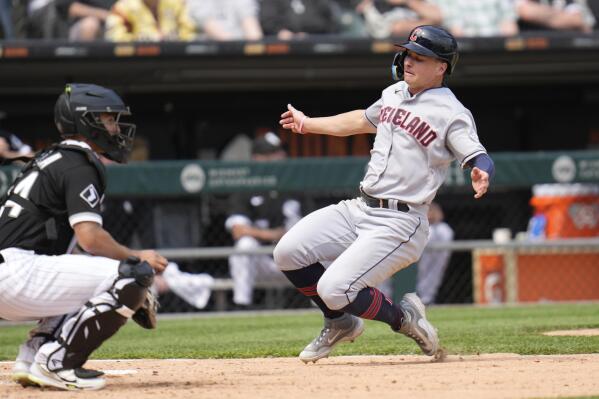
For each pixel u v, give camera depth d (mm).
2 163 15922
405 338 25281
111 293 14531
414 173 17562
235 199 39812
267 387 15219
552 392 14203
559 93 50656
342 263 17453
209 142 50344
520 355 20016
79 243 14992
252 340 26016
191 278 38719
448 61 17609
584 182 37812
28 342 15406
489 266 40000
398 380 15789
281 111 50312
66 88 15430
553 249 40594
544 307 37094
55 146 15133
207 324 33031
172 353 22328
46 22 41781
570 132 51281
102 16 41938
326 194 42344
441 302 41812
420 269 39906
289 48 41781
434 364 18422
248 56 42188
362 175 37250
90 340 14719
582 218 42438
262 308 40438
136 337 28328
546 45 42750
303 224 18234
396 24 43094
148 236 39781
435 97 17609
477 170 16688
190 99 49625
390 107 18000
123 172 36719
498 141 51344
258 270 39156
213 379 16516
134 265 14586
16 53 40781
